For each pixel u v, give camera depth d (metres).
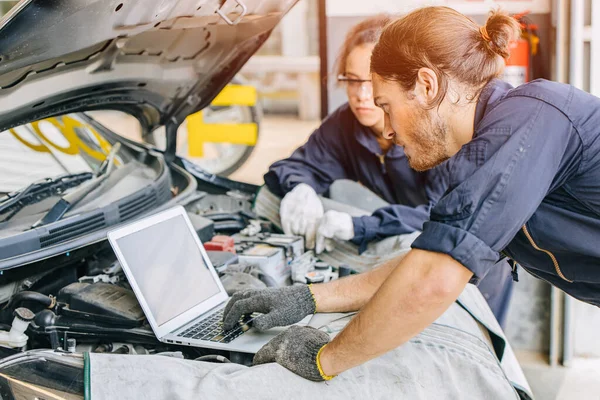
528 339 3.22
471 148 1.29
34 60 1.50
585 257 1.48
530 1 3.06
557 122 1.30
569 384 2.99
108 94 2.07
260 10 1.96
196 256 1.93
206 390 1.32
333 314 1.73
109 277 1.90
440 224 1.25
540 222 1.44
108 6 1.47
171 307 1.75
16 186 2.02
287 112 8.54
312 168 2.88
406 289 1.25
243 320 1.74
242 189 2.75
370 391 1.42
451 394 1.47
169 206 2.18
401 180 2.73
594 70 2.95
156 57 2.02
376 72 1.38
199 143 4.61
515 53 3.10
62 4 1.37
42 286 1.80
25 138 2.19
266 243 2.31
